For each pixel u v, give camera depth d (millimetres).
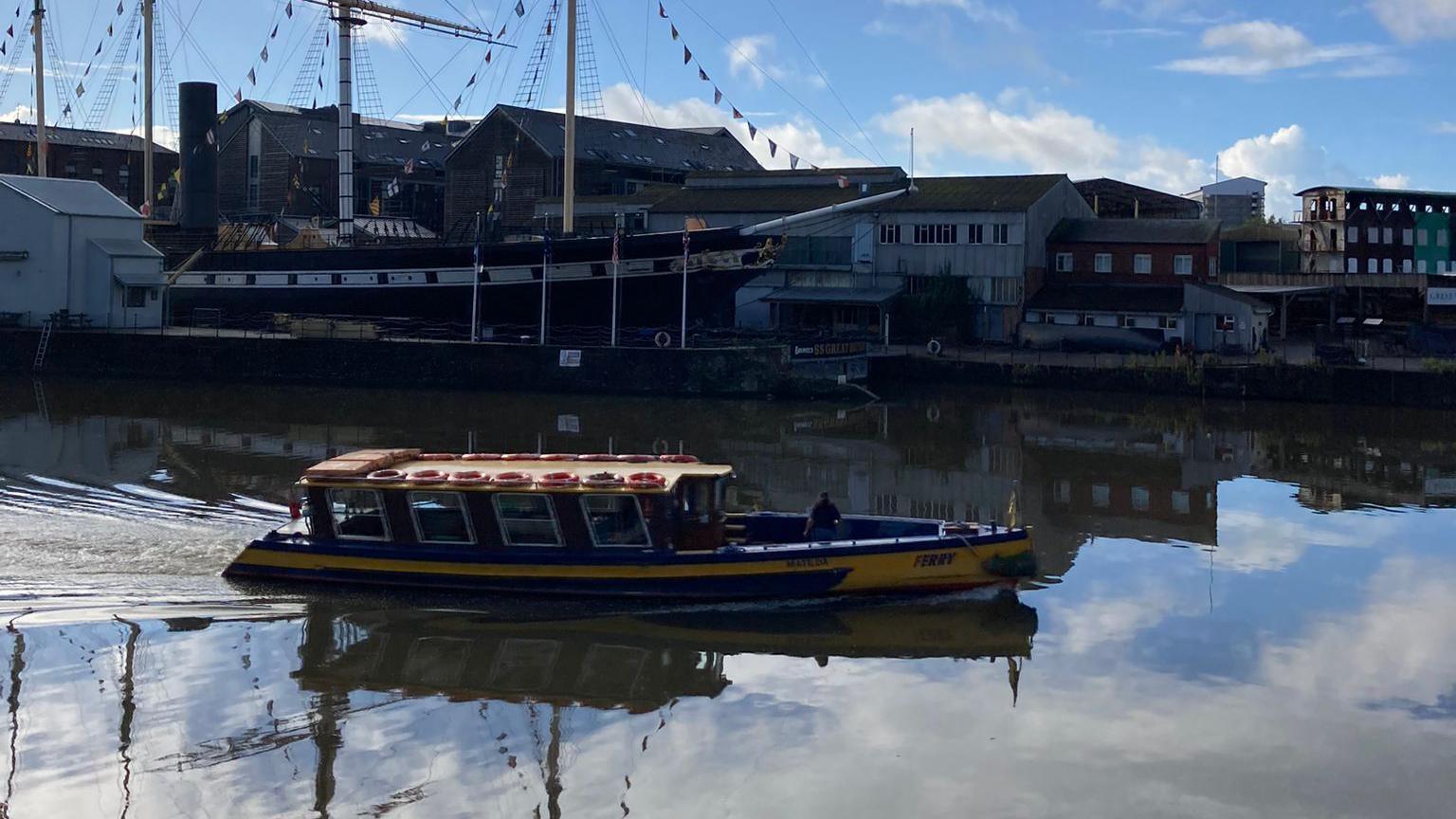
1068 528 28688
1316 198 86375
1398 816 14711
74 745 16141
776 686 18453
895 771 15766
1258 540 27547
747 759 16078
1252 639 20656
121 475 31859
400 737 16625
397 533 22266
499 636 20391
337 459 23484
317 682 18359
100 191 63781
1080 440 42594
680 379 51969
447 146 114688
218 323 62156
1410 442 43094
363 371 54719
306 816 14523
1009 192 70125
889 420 46812
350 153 66438
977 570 21969
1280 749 16453
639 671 18969
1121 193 90750
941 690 18359
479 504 21984
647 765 15883
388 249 59406
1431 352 61562
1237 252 85625
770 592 21625
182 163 71688
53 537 25031
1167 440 42844
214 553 24172
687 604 21609
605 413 46656
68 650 19297
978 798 15070
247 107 106812
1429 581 24219
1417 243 87000
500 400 50125
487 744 16453
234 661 19109
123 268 60531
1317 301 76625
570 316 58531
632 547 21812
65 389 52531
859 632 20922
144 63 83125
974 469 36375
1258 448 41219
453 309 59406
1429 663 19609
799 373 52875
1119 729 17078
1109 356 61500
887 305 68188
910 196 70500
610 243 56625
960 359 59594
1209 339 64000
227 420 43375
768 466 36094
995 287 68188
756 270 57438
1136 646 20344
